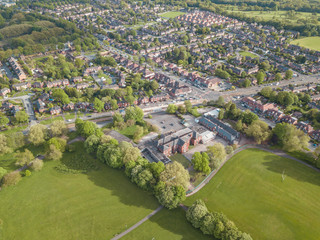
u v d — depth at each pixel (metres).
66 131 189.62
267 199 140.25
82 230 120.88
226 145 187.12
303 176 157.50
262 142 189.00
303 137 177.88
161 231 120.19
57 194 141.12
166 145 170.12
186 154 177.00
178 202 130.88
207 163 154.00
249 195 142.75
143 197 139.00
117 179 151.38
